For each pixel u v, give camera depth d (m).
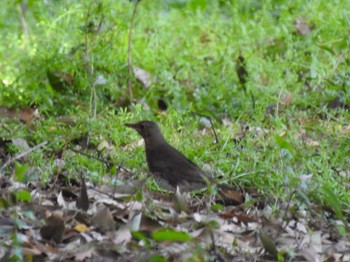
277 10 19.19
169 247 8.86
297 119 14.36
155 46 18.06
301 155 12.29
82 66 15.30
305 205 10.59
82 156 11.98
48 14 18.52
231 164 12.09
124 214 9.91
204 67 17.73
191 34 19.77
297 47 17.62
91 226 9.44
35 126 13.55
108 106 14.99
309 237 9.75
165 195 11.30
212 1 21.22
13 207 9.15
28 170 10.71
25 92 15.31
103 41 15.50
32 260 8.48
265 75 17.25
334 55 17.22
